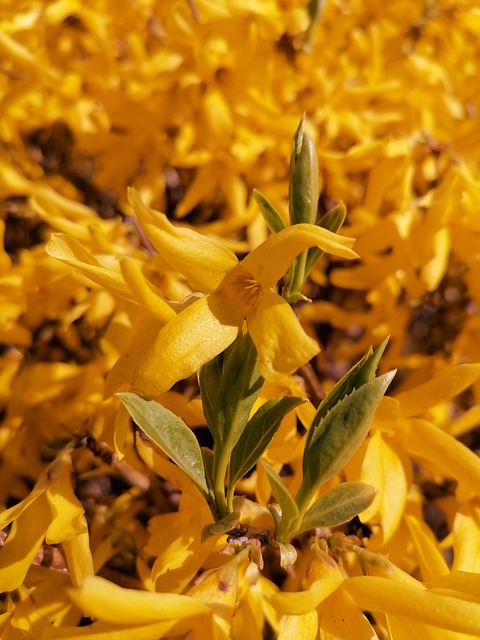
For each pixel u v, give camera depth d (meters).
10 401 0.15
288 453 0.12
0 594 0.12
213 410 0.10
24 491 0.16
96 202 0.20
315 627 0.09
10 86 0.19
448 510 0.14
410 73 0.18
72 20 0.19
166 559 0.10
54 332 0.16
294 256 0.08
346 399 0.09
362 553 0.10
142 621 0.08
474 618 0.08
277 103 0.17
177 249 0.09
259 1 0.16
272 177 0.17
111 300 0.15
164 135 0.17
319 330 0.20
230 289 0.09
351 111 0.18
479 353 0.17
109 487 0.16
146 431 0.09
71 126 0.18
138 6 0.18
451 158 0.16
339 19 0.18
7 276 0.15
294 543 0.13
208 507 0.11
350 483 0.10
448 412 0.17
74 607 0.12
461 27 0.19
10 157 0.19
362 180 0.19
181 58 0.16
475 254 0.16
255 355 0.09
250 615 0.09
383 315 0.18
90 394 0.15
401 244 0.16
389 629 0.09
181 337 0.08
